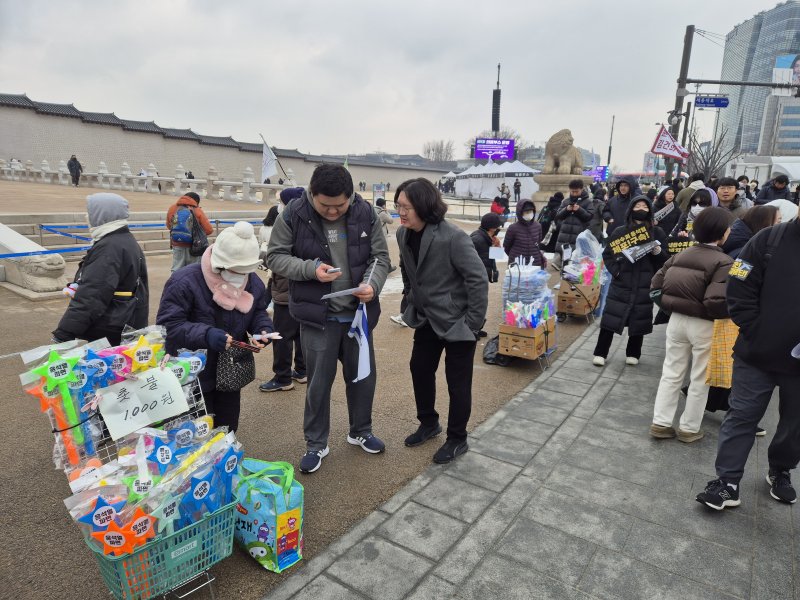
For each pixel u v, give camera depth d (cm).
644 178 5453
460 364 333
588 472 327
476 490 307
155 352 246
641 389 464
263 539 237
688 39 1508
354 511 286
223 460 221
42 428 377
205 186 2434
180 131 4381
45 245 1114
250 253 271
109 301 313
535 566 245
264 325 290
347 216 306
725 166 2644
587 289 675
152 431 226
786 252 258
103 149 3919
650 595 227
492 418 405
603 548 257
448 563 246
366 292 301
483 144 3659
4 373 477
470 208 3080
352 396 344
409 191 308
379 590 230
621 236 486
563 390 463
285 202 473
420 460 341
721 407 400
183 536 207
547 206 977
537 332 499
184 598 222
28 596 223
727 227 334
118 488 197
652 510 288
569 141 1720
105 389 220
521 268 541
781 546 259
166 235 1266
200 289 272
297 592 228
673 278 349
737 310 272
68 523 273
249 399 432
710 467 334
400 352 562
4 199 1698
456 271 322
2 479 312
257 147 4684
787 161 2472
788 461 289
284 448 354
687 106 2412
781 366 262
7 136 3584
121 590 198
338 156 5716
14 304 714
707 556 251
